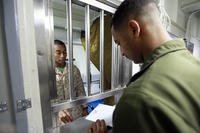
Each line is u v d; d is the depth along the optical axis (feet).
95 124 2.70
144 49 1.90
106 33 4.53
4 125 2.18
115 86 4.59
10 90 2.20
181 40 1.92
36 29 2.53
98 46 4.45
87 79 3.65
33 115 2.52
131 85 1.63
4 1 2.09
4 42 2.12
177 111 1.33
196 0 9.75
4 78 2.13
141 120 1.38
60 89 4.23
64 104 3.12
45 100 2.74
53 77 2.92
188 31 12.28
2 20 2.09
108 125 2.85
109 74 4.74
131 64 5.06
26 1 2.34
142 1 1.87
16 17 2.21
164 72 1.53
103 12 3.87
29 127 2.48
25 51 2.35
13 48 2.20
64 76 4.40
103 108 3.76
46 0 2.69
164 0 7.10
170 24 7.72
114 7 4.11
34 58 2.49
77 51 8.34
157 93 1.41
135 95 1.47
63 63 4.65
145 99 1.40
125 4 1.95
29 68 2.42
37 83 2.56
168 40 1.84
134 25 1.85
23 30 2.31
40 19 2.59
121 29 2.01
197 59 1.78
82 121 3.41
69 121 3.70
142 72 1.76
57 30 7.63
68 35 3.19
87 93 3.68
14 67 2.22
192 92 1.41
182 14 11.15
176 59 1.65
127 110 1.47
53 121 2.97
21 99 2.33
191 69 1.58
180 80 1.47
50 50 2.82
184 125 1.30
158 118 1.34
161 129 1.33
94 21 4.50
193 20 13.52
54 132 3.01
